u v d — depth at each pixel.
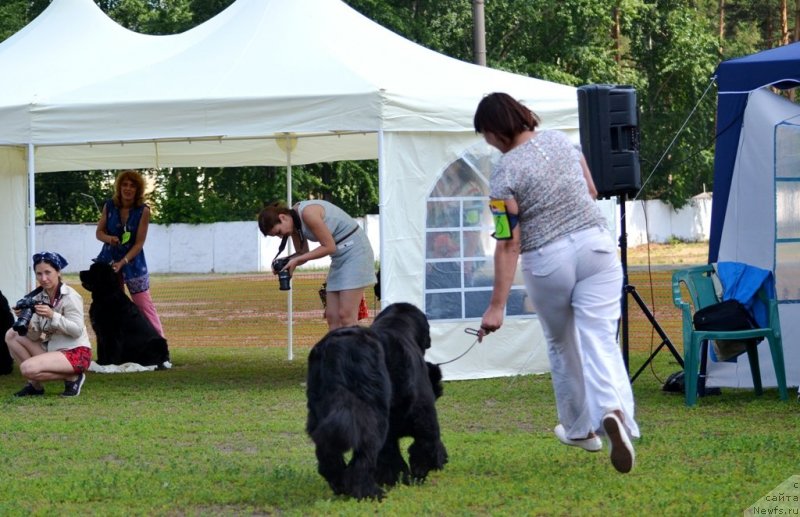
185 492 6.14
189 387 11.16
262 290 30.48
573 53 43.25
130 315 12.87
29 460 7.36
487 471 6.51
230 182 42.81
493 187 5.93
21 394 10.50
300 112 10.65
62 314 10.37
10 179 14.59
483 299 11.42
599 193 8.88
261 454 7.40
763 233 10.30
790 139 10.23
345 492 5.62
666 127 46.94
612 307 5.97
